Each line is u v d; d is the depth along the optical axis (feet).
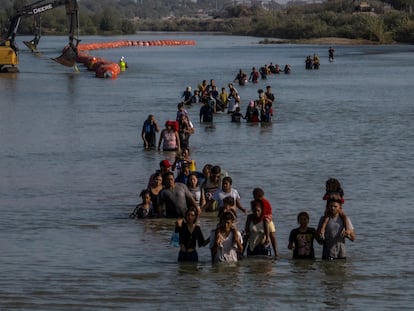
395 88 432.66
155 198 137.80
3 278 100.99
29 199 154.20
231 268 105.91
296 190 161.68
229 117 300.81
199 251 116.06
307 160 198.70
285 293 94.58
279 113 309.42
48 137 241.76
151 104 344.90
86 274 103.09
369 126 266.57
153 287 97.09
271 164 192.85
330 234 109.50
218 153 210.18
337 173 181.06
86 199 153.99
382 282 99.55
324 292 95.25
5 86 447.83
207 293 94.63
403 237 123.85
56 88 435.53
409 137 240.12
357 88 432.66
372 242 120.78
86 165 192.85
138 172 183.21
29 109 326.44
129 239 122.93
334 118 290.76
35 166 191.72
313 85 453.99
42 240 122.42
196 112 312.09
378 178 175.01
